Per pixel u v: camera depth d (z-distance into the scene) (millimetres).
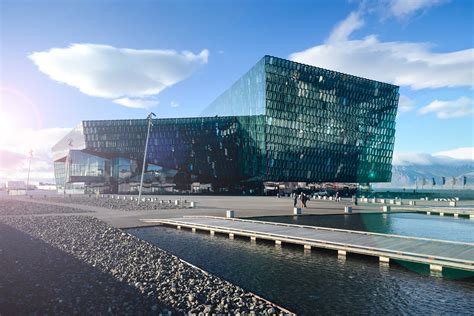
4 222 26828
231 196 90938
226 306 9680
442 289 12078
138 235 23422
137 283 11414
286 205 50531
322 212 38562
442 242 17625
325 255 17281
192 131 105438
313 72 109688
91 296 10250
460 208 43688
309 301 10906
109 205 47312
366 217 35875
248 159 102562
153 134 105875
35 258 14789
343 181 117125
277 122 101562
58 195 83000
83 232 21844
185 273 13000
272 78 100750
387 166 128750
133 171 105875
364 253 16312
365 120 122188
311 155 108875
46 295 10273
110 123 105562
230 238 22297
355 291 11844
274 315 9266
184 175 105812
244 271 14281
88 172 105375
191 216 30922
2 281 11508
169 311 9164
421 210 42406
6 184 150000
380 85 125375
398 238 19109
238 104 117500
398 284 12617
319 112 110750
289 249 18703
